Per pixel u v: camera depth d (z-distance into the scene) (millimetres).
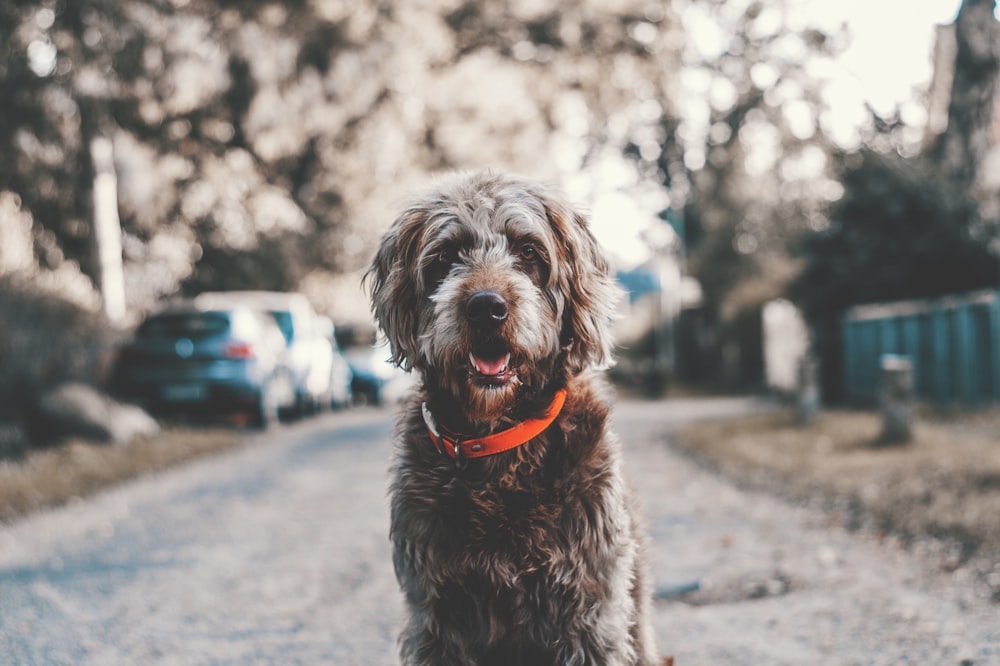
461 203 3271
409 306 3312
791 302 19812
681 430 13734
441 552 3045
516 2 28250
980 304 13883
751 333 27516
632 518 3410
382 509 8125
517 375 3146
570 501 3076
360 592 5562
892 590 5113
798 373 13383
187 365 14445
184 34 18594
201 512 8219
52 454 10953
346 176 24984
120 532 7395
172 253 23078
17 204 17031
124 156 20125
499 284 3105
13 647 4664
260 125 21891
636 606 3428
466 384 3117
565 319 3355
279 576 5957
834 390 18484
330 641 4715
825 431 12227
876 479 8203
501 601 3043
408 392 3471
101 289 16547
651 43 28859
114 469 10258
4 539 7195
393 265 3322
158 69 16953
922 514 6637
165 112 20375
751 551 6195
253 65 20812
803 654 4277
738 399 24484
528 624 3061
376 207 25156
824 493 8016
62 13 14867
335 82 22656
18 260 16250
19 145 15875
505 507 3035
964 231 16344
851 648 4301
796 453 10352
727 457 10609
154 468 10914
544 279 3295
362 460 11492
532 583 3049
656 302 36156
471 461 3111
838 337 18453
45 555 6637
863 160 17453
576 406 3213
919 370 15805
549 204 3363
